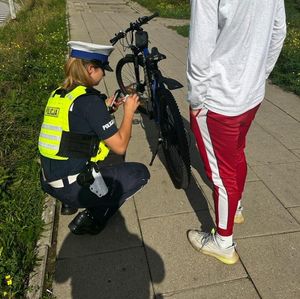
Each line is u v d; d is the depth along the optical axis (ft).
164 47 26.25
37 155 11.64
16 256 7.76
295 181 10.44
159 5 50.26
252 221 8.90
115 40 12.99
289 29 31.50
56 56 22.06
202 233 8.11
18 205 9.47
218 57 5.77
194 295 7.09
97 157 7.43
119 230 8.71
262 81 6.23
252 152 11.95
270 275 7.47
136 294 7.16
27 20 39.01
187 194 9.93
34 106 14.73
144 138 12.98
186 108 15.43
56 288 7.29
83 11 46.01
